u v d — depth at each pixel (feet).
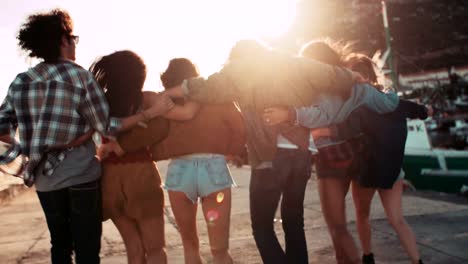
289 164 10.57
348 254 11.80
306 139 10.76
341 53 12.73
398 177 12.10
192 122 10.36
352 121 11.40
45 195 9.24
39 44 9.39
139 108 10.24
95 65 10.36
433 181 56.39
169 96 10.14
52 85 9.07
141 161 10.19
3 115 9.09
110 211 10.34
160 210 10.40
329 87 10.61
